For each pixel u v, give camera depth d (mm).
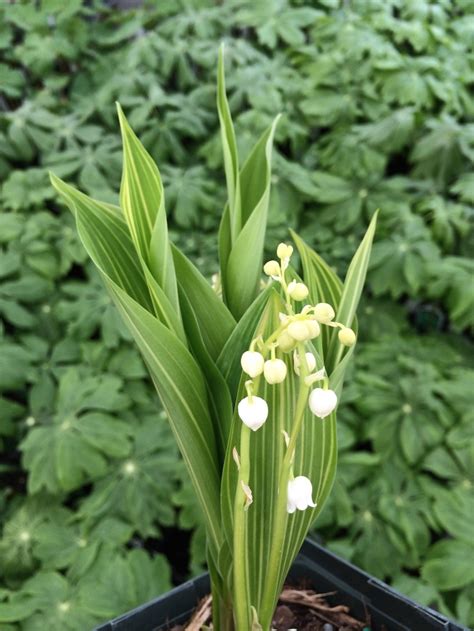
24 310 502
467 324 495
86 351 490
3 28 615
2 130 573
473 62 592
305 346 162
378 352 510
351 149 554
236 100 568
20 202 534
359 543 416
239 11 615
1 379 467
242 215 208
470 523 396
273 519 176
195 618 238
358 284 178
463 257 536
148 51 594
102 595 369
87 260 521
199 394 172
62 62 639
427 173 549
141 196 170
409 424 453
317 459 175
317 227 553
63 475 422
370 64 570
